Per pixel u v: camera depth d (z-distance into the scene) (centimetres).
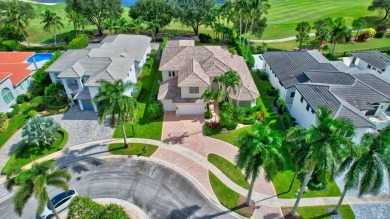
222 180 3303
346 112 3578
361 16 9500
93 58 4878
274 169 2378
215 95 4091
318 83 4341
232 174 3378
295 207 2766
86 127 4209
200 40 7712
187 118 4406
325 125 2253
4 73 4634
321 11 10288
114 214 2598
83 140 3947
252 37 8031
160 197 3094
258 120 4322
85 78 4669
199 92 4325
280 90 4975
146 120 4369
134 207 2978
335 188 3164
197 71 4453
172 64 4928
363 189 2309
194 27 8256
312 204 2975
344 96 4012
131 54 5706
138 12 8175
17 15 6762
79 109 4666
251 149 2303
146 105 4744
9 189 2372
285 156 3606
